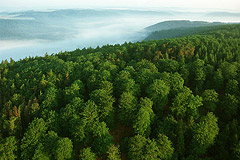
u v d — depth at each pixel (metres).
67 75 89.69
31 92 85.38
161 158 49.03
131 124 65.62
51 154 50.88
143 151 47.62
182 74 81.38
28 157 51.03
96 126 55.31
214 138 52.94
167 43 127.69
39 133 54.31
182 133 51.69
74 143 58.09
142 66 90.38
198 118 63.06
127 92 67.69
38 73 100.44
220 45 117.81
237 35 154.50
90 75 90.38
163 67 90.88
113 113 63.94
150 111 59.41
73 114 60.00
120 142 59.88
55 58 132.00
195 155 50.34
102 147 52.62
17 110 68.88
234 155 47.41
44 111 63.62
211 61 93.62
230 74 77.94
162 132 54.34
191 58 103.62
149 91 66.31
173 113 62.75
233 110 61.22
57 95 74.38
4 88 93.00
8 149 50.31
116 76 83.44
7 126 60.16
